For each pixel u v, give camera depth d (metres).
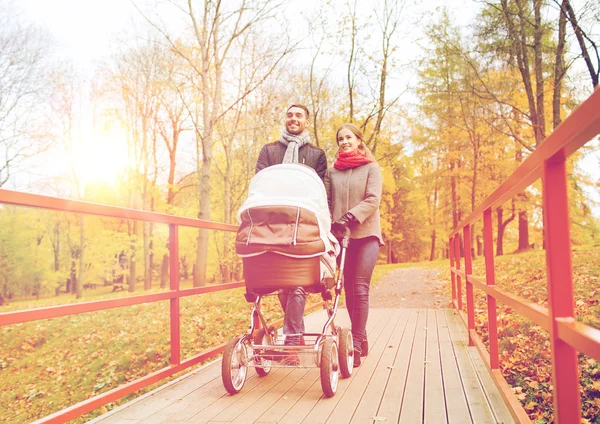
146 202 27.02
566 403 1.43
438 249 41.59
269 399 3.15
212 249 25.30
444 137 22.56
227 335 8.87
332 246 3.52
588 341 1.13
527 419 2.05
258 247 3.10
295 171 3.32
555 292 1.48
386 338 5.27
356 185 4.13
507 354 5.22
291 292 3.53
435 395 3.10
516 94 17.64
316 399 3.12
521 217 21.64
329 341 3.19
